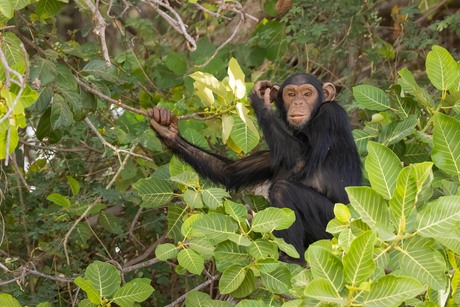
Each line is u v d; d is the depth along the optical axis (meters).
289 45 17.81
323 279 7.55
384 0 18.91
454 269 8.80
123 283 11.98
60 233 13.70
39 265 14.09
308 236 12.16
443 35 19.12
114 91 15.09
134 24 17.06
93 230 14.63
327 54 17.02
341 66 18.19
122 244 14.88
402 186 8.01
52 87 11.01
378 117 12.21
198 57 16.78
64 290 13.99
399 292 7.57
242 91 10.97
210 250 9.89
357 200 8.23
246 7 19.16
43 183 14.52
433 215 8.09
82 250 14.53
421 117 12.39
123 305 9.99
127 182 14.38
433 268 8.09
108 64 9.92
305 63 17.50
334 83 17.66
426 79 17.30
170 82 16.56
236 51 17.22
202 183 11.80
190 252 9.89
